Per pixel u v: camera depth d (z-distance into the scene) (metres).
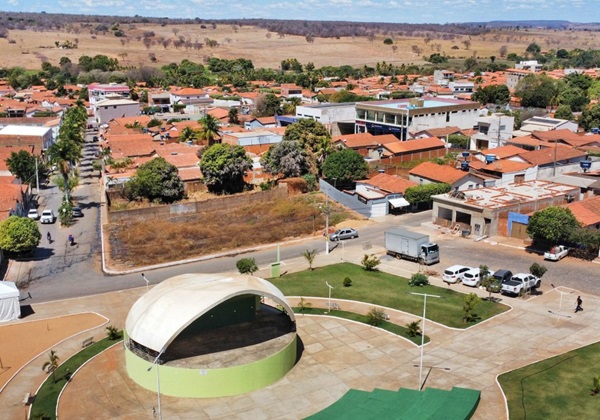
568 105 187.38
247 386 44.09
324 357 49.47
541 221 73.94
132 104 197.88
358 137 136.00
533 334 52.78
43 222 95.00
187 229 89.81
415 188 97.25
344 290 64.75
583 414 39.75
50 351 51.56
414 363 48.16
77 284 69.19
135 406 42.53
